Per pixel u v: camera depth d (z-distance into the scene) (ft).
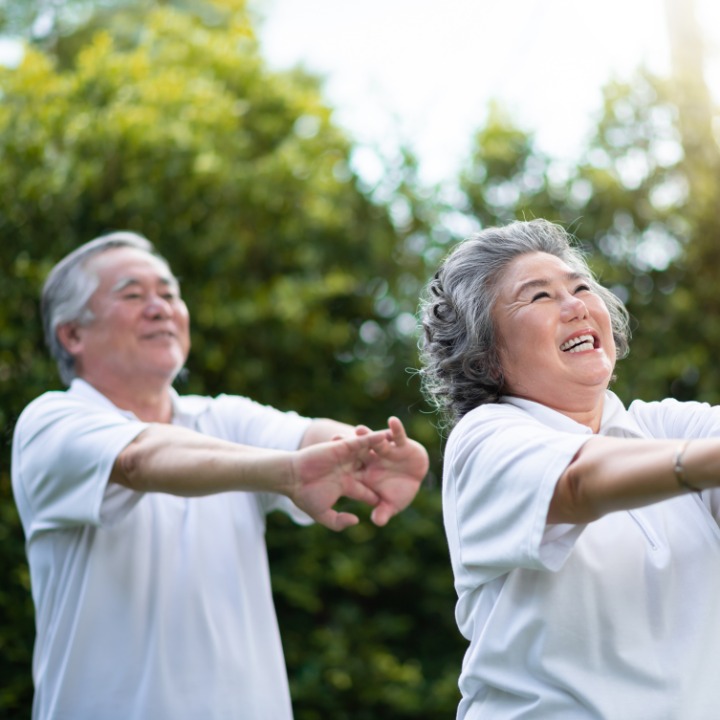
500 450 7.89
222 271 19.60
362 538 19.84
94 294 13.09
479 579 8.21
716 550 8.10
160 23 22.63
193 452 11.16
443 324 9.16
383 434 11.14
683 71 22.24
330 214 20.72
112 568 11.81
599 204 21.08
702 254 21.20
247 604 12.24
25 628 17.56
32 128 18.78
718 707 7.72
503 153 21.36
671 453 6.84
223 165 19.56
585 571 7.92
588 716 7.72
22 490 12.49
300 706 18.83
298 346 20.17
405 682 19.42
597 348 8.74
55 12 34.50
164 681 11.59
